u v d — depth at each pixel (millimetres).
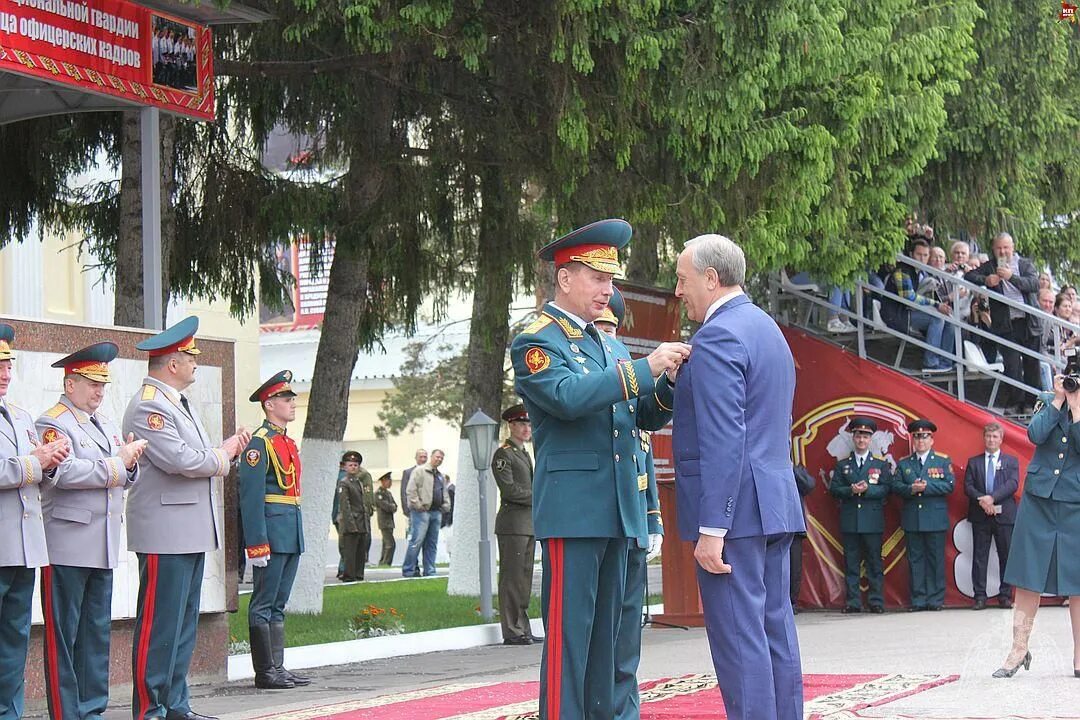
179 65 12367
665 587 16734
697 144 13500
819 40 13359
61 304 23734
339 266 16547
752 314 6355
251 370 32406
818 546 18141
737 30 13094
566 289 6637
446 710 8883
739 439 6109
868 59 14602
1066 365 17188
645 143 14109
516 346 6535
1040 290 18938
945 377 18234
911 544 17359
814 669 10570
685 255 6473
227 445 9344
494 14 13062
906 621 15531
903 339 18078
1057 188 21688
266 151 16781
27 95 12648
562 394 6277
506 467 15047
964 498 17438
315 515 16891
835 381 18203
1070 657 10961
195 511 9180
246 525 11242
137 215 13594
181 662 9203
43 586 8766
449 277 17016
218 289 16484
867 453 17750
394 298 17281
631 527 6504
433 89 15109
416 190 15820
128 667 11102
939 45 15953
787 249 14180
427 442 38781
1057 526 9766
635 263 17719
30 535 8211
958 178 19875
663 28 13203
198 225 16078
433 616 17031
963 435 17516
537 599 20031
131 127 13664
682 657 12234
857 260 15562
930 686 9148
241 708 10086
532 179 14984
